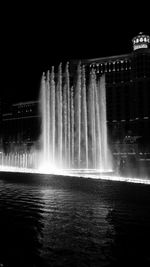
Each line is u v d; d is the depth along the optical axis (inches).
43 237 384.2
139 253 330.3
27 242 364.5
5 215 506.6
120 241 369.7
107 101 4503.0
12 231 410.0
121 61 4495.6
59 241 368.8
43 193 760.3
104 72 4557.1
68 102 3149.6
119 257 319.3
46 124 3026.6
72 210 550.0
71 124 3038.9
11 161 2955.2
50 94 3085.6
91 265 299.0
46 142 2972.4
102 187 878.4
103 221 466.9
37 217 492.4
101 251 335.9
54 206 587.2
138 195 723.4
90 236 389.1
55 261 308.2
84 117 3051.2
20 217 491.2
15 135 5772.6
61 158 2876.5
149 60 4296.3
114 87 4490.7
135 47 4512.8
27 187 887.1
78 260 310.7
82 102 3120.1
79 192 777.6
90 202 628.4
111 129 4399.6
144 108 4207.7
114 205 597.9
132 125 4284.0
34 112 5600.4
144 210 547.5
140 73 4286.4
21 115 5782.5
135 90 4306.1
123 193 759.7
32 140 5383.9
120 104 4424.2
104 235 393.4
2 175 1326.3
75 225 442.0
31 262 305.1
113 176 1272.1
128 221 466.3
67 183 989.2
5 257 317.4
